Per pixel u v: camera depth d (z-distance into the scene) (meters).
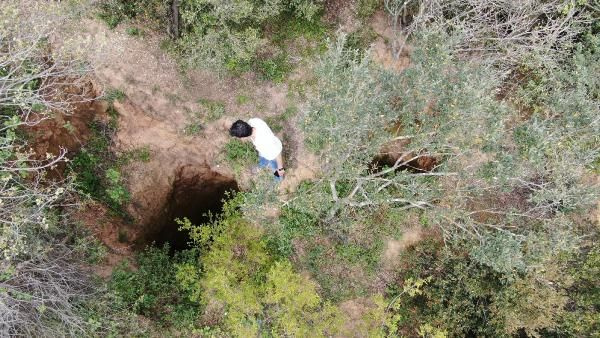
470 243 9.09
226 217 10.69
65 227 9.05
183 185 11.20
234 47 9.08
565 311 8.70
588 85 8.62
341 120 7.05
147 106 10.02
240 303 9.06
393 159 10.34
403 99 7.68
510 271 8.54
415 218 10.12
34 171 8.80
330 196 9.34
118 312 8.79
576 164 7.80
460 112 6.95
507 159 7.36
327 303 9.09
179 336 9.56
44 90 8.56
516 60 9.04
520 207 9.68
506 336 8.91
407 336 9.87
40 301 7.56
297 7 9.77
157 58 9.91
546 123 8.06
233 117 10.12
